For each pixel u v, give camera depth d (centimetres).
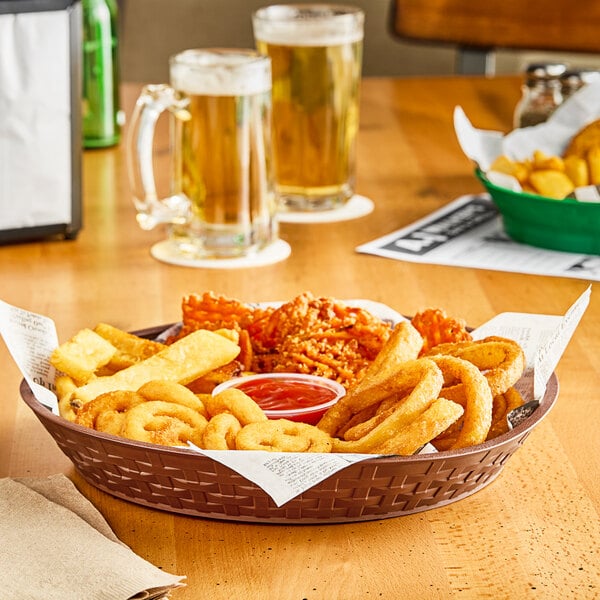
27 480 102
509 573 92
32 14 171
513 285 167
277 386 115
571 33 348
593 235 179
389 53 412
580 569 93
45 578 87
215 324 123
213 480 94
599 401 127
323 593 90
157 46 402
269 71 176
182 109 172
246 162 175
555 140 202
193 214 178
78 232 190
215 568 93
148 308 158
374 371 108
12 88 174
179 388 104
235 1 401
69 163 183
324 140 197
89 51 235
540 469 111
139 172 175
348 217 200
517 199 179
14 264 177
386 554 95
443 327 120
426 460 94
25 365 111
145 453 95
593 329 150
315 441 97
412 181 221
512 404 107
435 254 181
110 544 92
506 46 355
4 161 177
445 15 361
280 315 124
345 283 168
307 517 98
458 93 287
